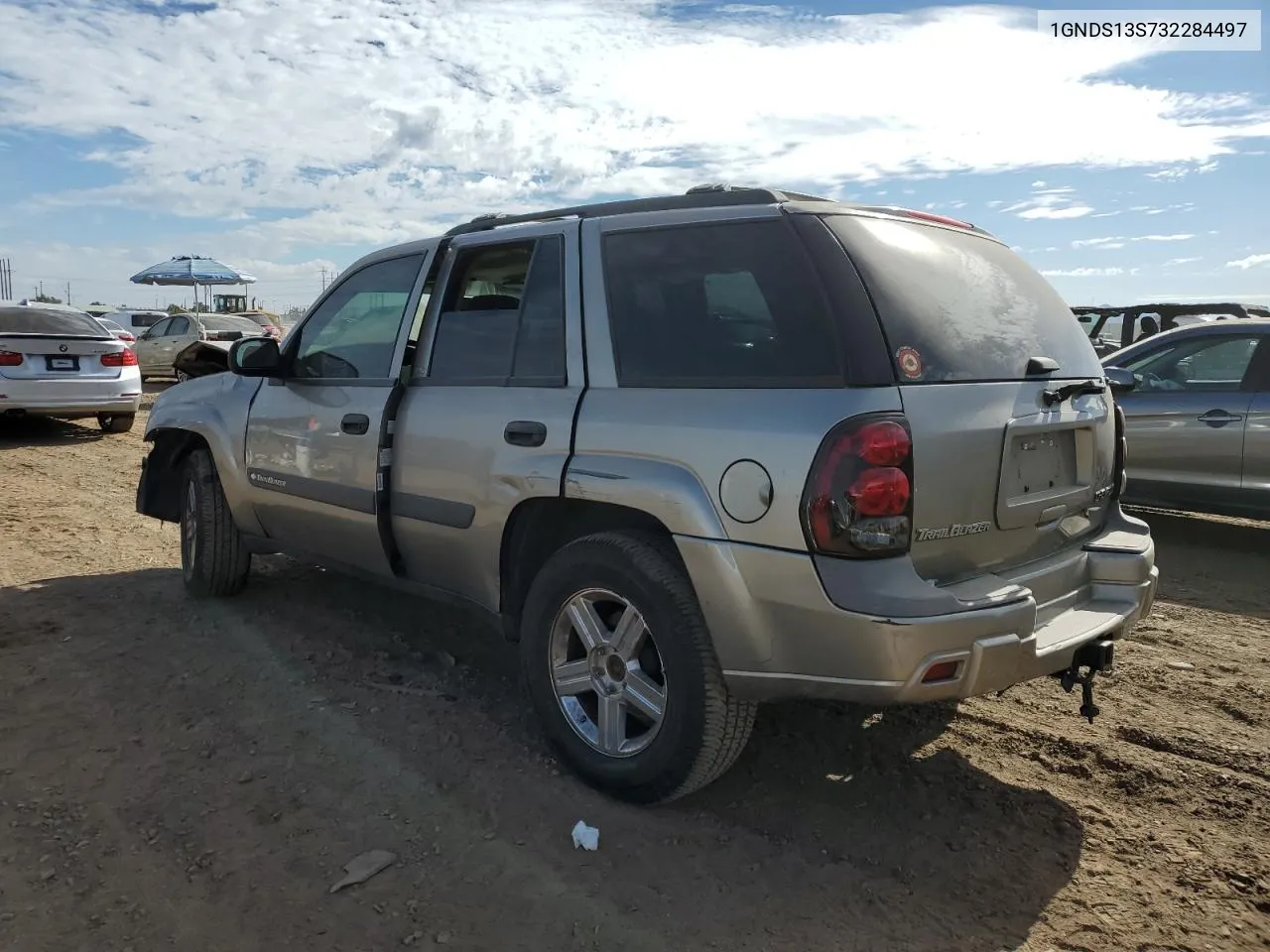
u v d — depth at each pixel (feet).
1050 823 10.37
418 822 10.16
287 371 15.53
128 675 13.88
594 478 10.40
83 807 10.32
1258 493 22.27
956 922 8.72
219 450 16.47
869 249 9.79
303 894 8.92
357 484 13.74
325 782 10.94
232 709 12.80
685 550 9.64
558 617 11.07
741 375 9.70
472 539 12.11
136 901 8.78
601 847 9.77
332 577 19.12
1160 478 23.71
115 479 30.42
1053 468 10.72
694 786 10.12
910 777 11.30
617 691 10.62
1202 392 23.15
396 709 12.91
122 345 40.93
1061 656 9.68
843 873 9.43
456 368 12.67
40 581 18.56
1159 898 9.11
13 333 37.91
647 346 10.58
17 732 12.03
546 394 11.32
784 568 9.02
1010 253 11.94
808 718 12.83
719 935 8.46
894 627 8.57
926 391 9.16
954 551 9.45
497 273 12.59
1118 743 12.25
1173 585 20.01
